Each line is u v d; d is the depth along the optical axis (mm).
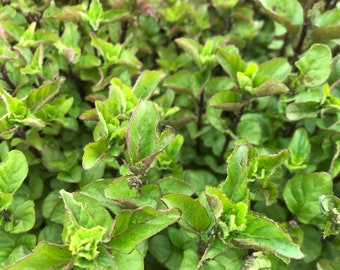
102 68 179
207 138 196
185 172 177
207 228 127
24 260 103
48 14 202
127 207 127
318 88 170
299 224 161
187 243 155
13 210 149
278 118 189
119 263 117
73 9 191
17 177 132
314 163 168
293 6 181
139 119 120
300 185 153
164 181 140
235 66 162
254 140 178
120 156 137
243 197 119
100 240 108
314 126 187
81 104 193
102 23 190
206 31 234
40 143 159
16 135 170
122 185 124
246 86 153
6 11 196
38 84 178
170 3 235
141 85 157
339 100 162
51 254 108
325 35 180
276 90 150
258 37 245
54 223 158
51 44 187
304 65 167
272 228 113
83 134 190
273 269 144
